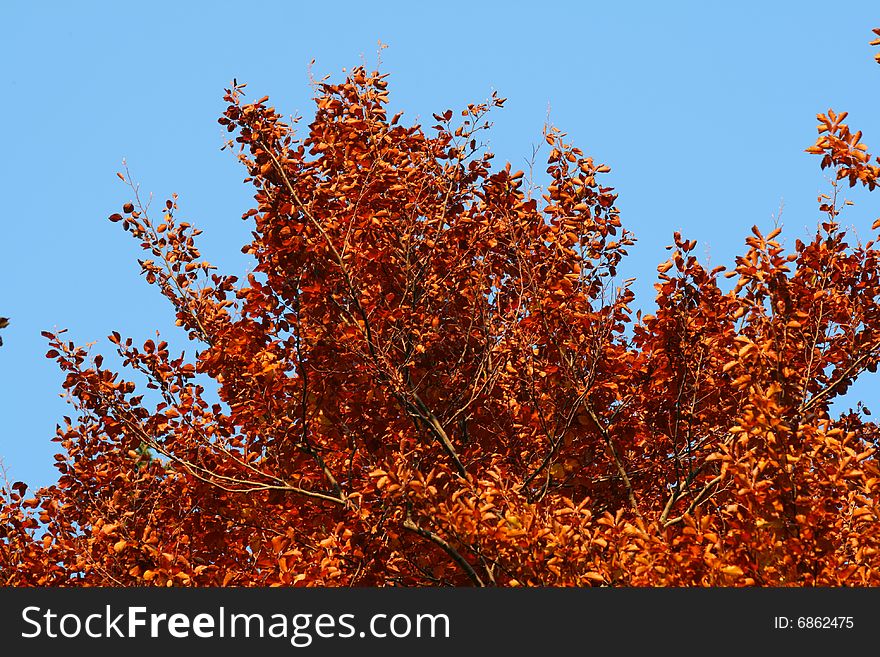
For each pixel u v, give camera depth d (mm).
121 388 27859
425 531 24609
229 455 27250
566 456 27938
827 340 27641
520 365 28344
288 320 26906
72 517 28516
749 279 23781
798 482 21031
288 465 27328
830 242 28422
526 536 21547
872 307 28094
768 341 22078
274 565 22828
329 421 27391
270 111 26891
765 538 20391
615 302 28125
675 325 28109
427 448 26234
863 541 20719
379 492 26016
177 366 28203
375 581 25250
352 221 27297
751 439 21125
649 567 20438
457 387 28516
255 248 27516
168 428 27688
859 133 22953
